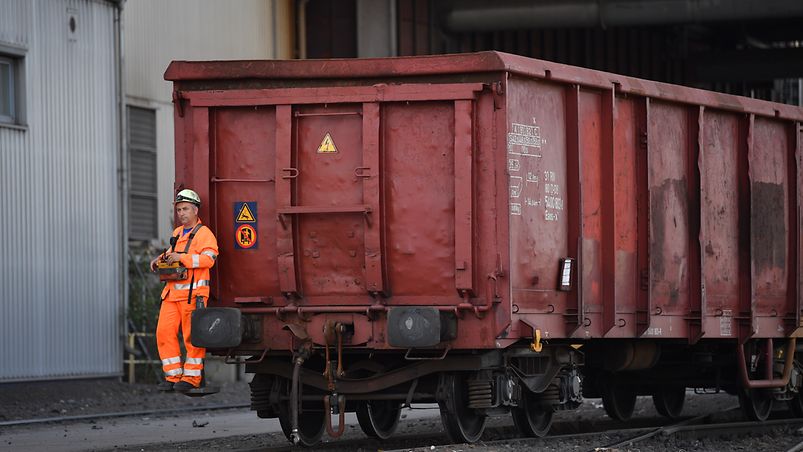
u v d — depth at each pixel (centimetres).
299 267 2491
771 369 3344
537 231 2494
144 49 5244
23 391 4234
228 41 5738
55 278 4466
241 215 2531
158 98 5341
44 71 4453
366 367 2577
